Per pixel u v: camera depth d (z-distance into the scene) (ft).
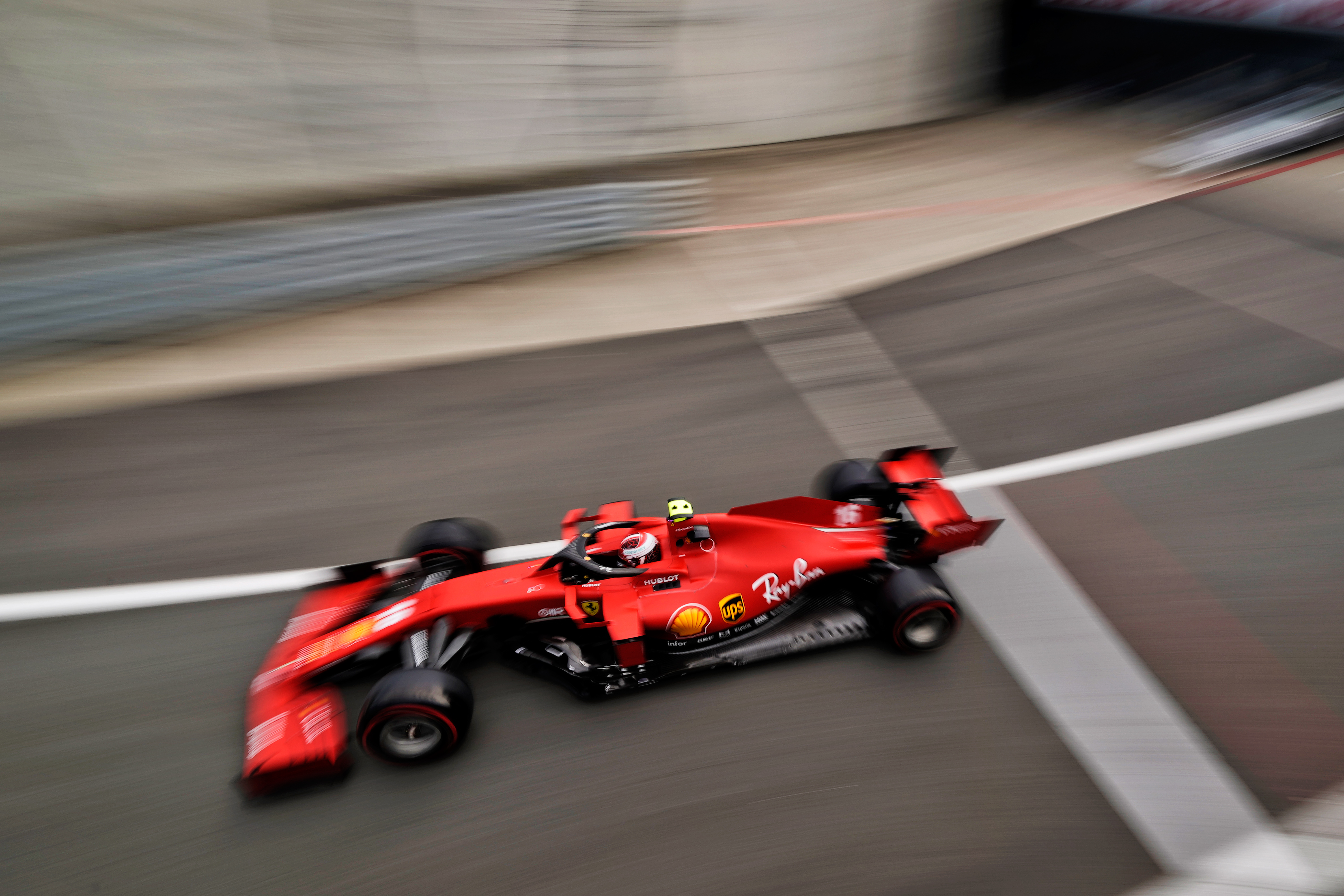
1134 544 21.95
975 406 29.14
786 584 19.38
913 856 14.94
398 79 49.57
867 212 50.34
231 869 15.71
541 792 16.65
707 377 32.35
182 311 35.86
